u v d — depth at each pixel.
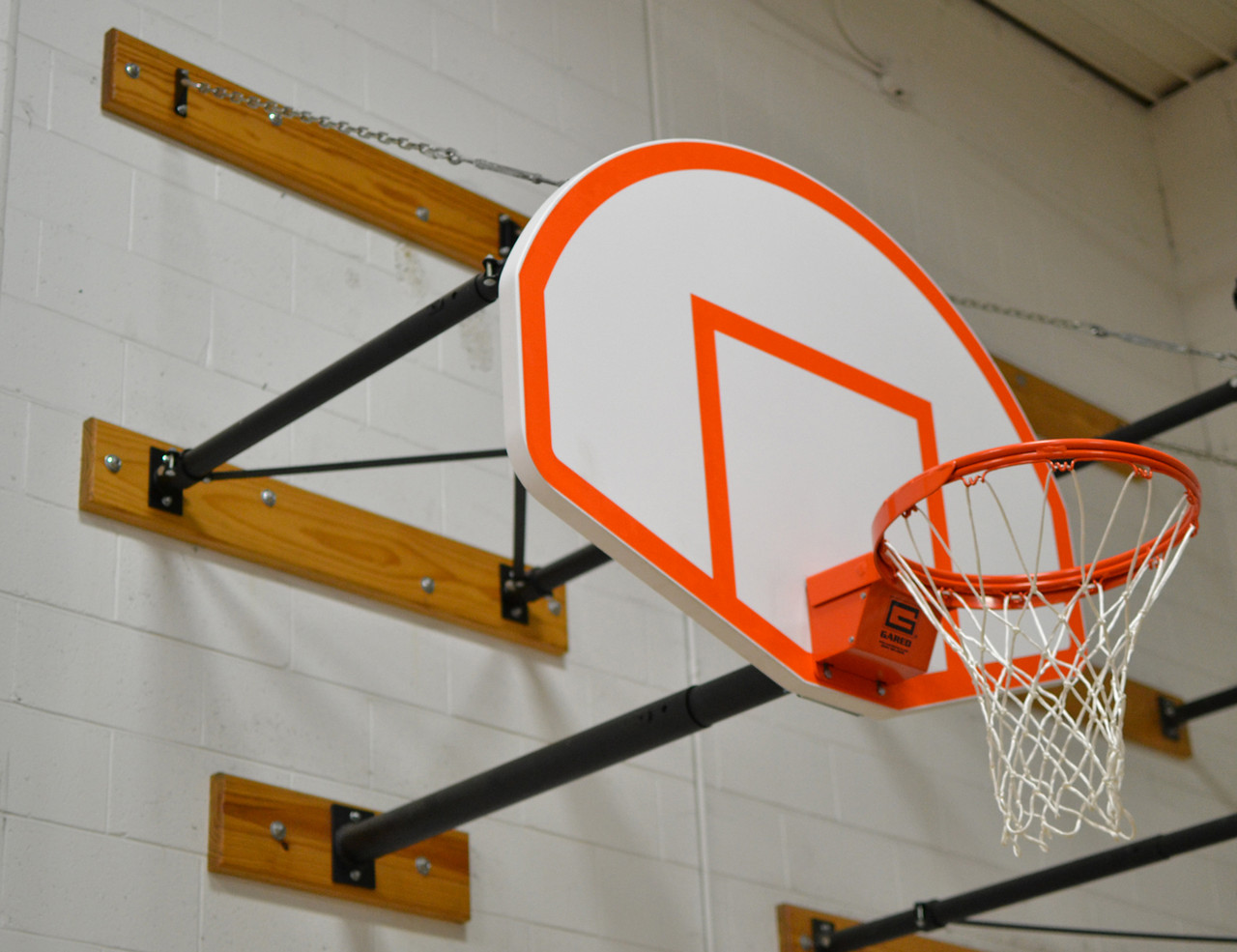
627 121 4.29
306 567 3.10
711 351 2.59
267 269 3.32
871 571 2.46
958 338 3.12
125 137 3.19
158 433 3.01
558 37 4.22
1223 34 5.85
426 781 3.15
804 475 2.63
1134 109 6.21
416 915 3.02
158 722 2.79
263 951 2.76
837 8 5.14
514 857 3.23
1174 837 3.29
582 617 3.62
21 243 2.94
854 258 2.99
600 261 2.47
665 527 2.35
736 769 3.77
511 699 3.38
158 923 2.65
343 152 3.55
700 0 4.68
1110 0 5.67
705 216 2.72
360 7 3.76
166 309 3.12
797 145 4.73
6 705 2.61
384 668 3.18
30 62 3.08
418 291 3.60
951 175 5.23
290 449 3.20
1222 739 5.07
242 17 3.49
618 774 3.52
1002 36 5.75
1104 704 2.69
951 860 4.16
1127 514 5.07
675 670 3.76
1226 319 5.76
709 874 3.58
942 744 4.34
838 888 3.83
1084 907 4.42
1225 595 5.32
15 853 2.53
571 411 2.29
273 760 2.92
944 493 2.91
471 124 3.88
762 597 2.45
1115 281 5.66
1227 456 5.56
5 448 2.78
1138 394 5.50
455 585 3.35
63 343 2.93
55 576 2.76
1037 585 2.57
